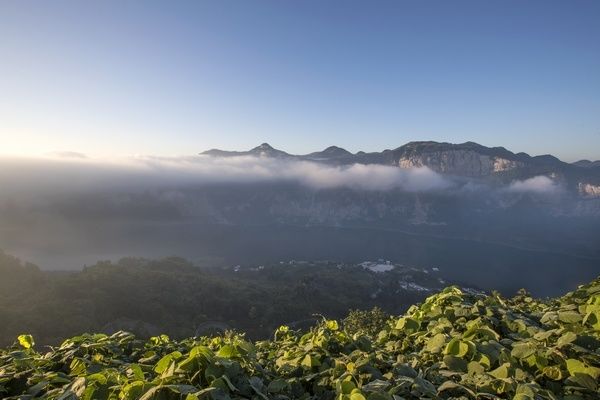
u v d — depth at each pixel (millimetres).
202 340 6367
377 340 6051
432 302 6609
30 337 5535
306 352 4906
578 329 4691
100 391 3641
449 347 4477
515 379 3789
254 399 3596
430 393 3619
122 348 5395
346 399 3293
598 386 3863
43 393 4125
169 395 3250
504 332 5289
